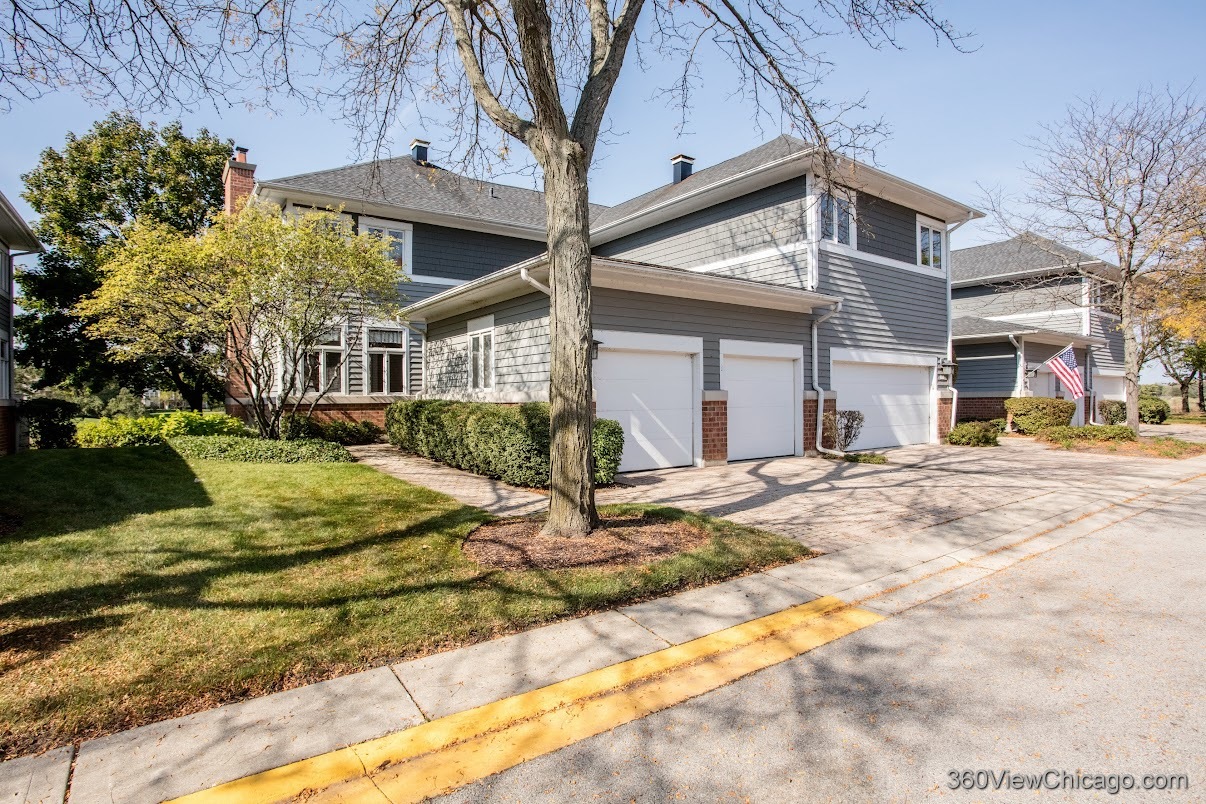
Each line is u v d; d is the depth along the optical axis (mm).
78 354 19250
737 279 10133
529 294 9953
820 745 2611
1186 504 7621
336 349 14375
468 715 2816
